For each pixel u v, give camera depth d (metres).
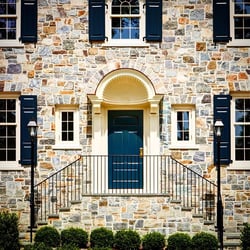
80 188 12.81
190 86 12.98
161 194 11.59
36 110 12.95
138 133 13.46
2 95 13.08
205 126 12.92
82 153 12.91
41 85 13.01
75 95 12.99
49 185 12.78
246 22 13.16
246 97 13.09
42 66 13.02
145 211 11.59
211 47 13.02
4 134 13.12
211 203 12.68
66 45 13.05
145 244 11.10
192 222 11.51
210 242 10.93
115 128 13.50
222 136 12.84
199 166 12.84
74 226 11.57
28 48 13.02
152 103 12.69
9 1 13.22
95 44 13.04
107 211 11.61
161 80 12.99
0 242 10.65
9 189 12.85
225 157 12.79
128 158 13.32
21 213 12.80
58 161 12.89
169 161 12.78
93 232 11.32
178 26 13.06
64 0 13.11
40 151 12.91
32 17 13.02
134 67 13.00
